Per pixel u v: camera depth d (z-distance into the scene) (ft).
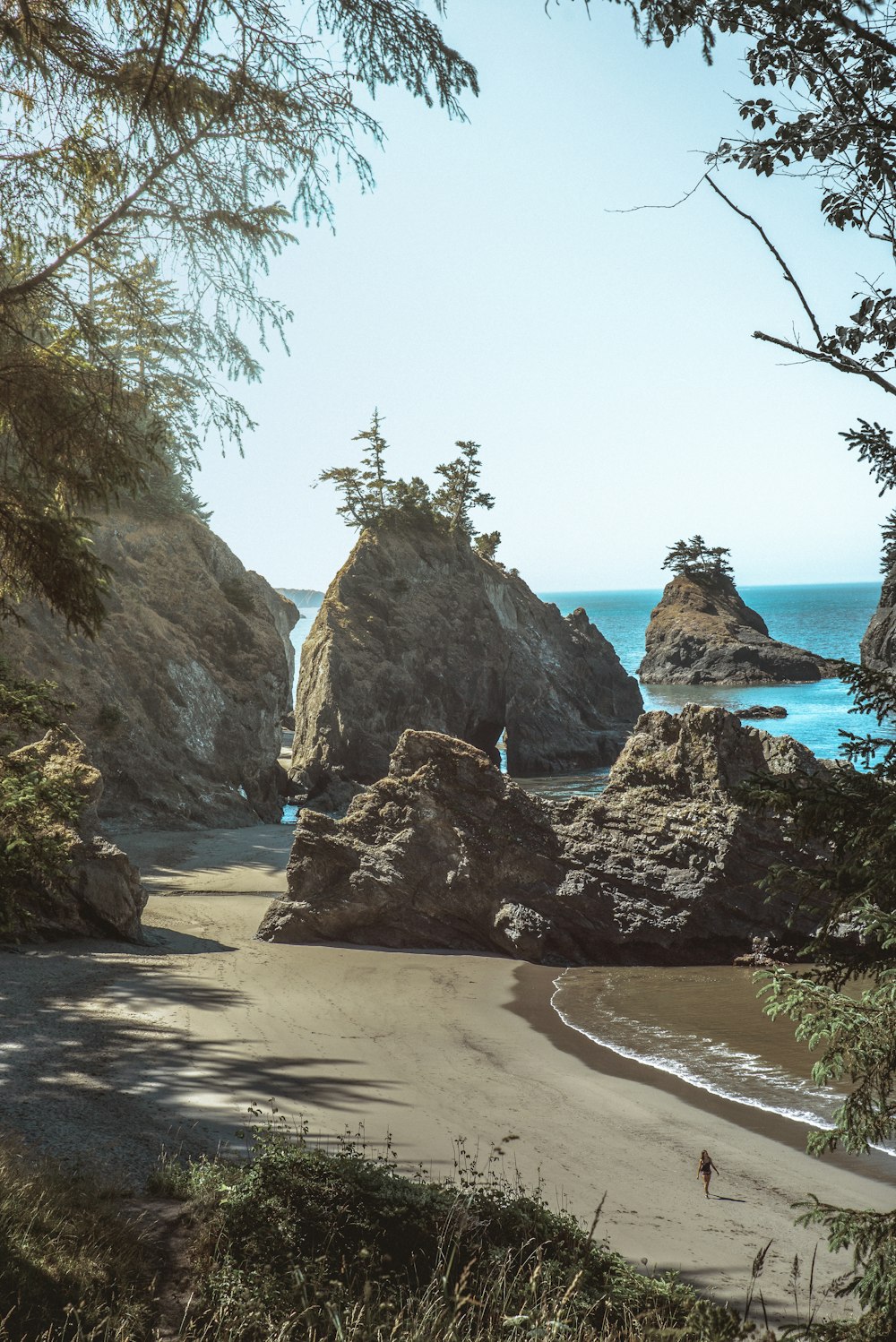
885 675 24.30
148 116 33.55
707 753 134.21
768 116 21.25
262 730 257.75
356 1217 40.16
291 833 210.38
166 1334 32.63
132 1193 47.16
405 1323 32.17
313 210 35.83
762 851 125.90
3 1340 28.04
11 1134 55.77
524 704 378.73
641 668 649.61
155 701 229.45
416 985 111.45
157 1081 72.28
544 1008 104.88
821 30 20.44
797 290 20.18
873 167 20.47
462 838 132.16
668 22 21.43
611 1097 78.74
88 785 124.77
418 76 32.65
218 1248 38.22
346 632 339.57
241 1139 61.05
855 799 24.09
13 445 39.22
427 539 382.22
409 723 341.21
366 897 130.31
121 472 40.11
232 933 131.34
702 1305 31.12
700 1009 104.17
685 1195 60.75
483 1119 72.38
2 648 198.18
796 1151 68.28
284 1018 94.48
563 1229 43.29
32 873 49.42
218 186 35.96
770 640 630.33
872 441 21.56
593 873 129.59
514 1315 33.04
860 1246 23.65
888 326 20.04
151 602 252.21
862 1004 24.66
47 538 39.45
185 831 210.59
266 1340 31.14
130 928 120.26
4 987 94.73
